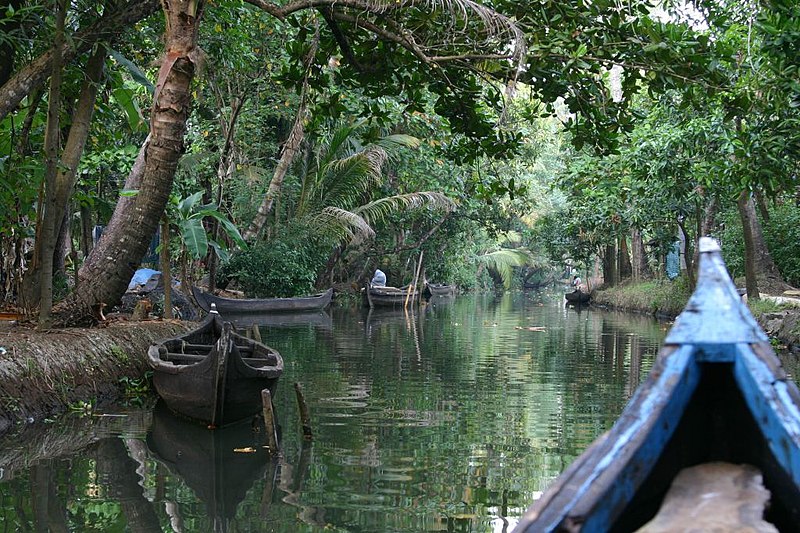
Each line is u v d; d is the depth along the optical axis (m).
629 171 20.38
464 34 9.69
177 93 10.58
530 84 10.08
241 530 6.00
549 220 41.31
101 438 8.76
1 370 9.23
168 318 14.65
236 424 9.55
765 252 24.03
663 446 2.96
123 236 11.20
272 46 18.73
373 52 10.62
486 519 6.25
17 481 7.21
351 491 6.95
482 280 58.91
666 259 32.78
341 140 24.75
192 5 10.40
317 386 12.24
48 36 10.52
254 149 24.36
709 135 16.88
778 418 2.86
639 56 9.42
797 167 14.20
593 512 2.72
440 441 8.77
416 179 29.08
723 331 3.09
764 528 2.62
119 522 6.18
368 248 34.81
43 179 11.11
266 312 24.88
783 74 10.59
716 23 10.69
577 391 12.03
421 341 19.05
